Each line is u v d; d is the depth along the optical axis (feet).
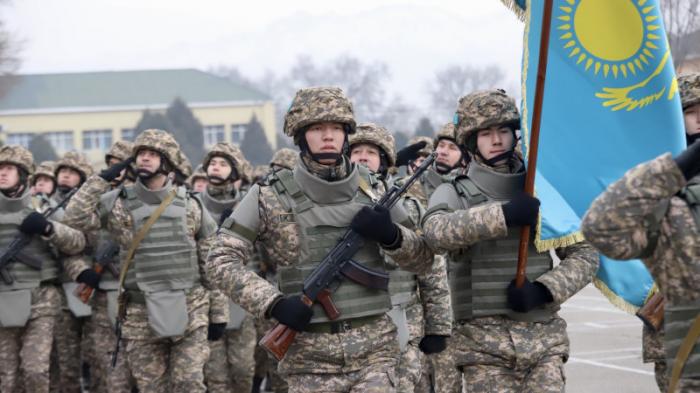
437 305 19.40
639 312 18.76
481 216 16.85
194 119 318.45
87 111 352.49
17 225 28.96
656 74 18.38
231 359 30.76
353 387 16.58
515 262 18.01
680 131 18.34
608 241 12.00
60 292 30.58
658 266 12.27
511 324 17.99
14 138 349.20
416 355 22.61
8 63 174.50
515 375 18.07
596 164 18.57
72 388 33.94
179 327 25.00
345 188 16.83
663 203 12.04
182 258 25.49
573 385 32.17
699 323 12.17
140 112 354.33
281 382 32.53
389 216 16.55
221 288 16.62
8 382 29.04
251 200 16.92
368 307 16.63
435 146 27.96
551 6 16.39
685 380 12.34
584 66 18.63
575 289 18.01
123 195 25.90
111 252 30.19
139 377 25.44
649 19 18.40
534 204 16.89
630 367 35.14
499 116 18.37
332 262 16.49
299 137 17.03
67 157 37.55
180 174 27.02
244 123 368.48
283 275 16.80
